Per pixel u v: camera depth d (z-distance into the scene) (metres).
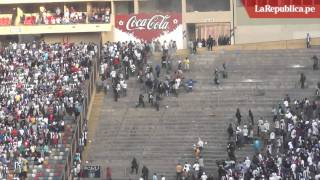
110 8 147.88
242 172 103.50
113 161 113.44
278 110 117.25
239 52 135.75
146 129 118.88
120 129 119.56
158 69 128.75
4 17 147.25
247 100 122.81
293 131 109.12
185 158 111.94
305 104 116.06
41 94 122.94
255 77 128.62
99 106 124.88
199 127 117.69
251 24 144.75
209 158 110.75
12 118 116.69
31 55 134.00
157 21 145.12
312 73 128.38
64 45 138.00
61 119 116.88
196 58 135.12
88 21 145.88
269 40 144.75
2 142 113.00
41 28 146.12
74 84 125.00
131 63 130.25
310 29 143.75
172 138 116.38
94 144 117.44
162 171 109.75
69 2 147.75
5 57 134.00
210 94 125.00
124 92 125.81
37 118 116.62
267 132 112.69
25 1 146.62
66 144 112.94
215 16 145.38
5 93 123.62
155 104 122.75
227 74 129.62
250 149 110.88
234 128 116.00
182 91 125.81
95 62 131.00
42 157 111.19
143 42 141.75
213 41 142.38
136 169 110.12
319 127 109.25
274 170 103.19
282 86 125.69
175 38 145.12
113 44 138.75
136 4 147.62
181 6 146.50
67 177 108.31
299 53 134.38
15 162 109.31
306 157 104.31
